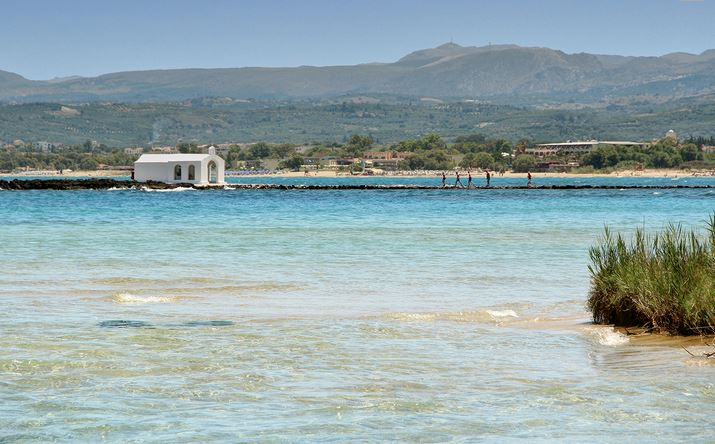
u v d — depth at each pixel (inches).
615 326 1293.1
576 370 977.5
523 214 4896.7
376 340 1176.2
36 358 1029.8
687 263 1261.1
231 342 1151.6
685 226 3710.6
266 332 1234.6
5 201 6314.0
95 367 986.1
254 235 3267.7
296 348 1112.8
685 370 952.9
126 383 911.0
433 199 7391.7
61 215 4552.2
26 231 3425.2
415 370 983.0
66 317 1369.3
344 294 1721.2
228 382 919.0
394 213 4943.4
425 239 3097.9
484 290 1781.5
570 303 1579.7
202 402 836.0
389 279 1966.0
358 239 3095.5
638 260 1339.8
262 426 753.6
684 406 802.2
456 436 724.7
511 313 1427.2
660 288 1227.9
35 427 750.5
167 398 850.1
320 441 711.7
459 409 808.3
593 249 1439.5
